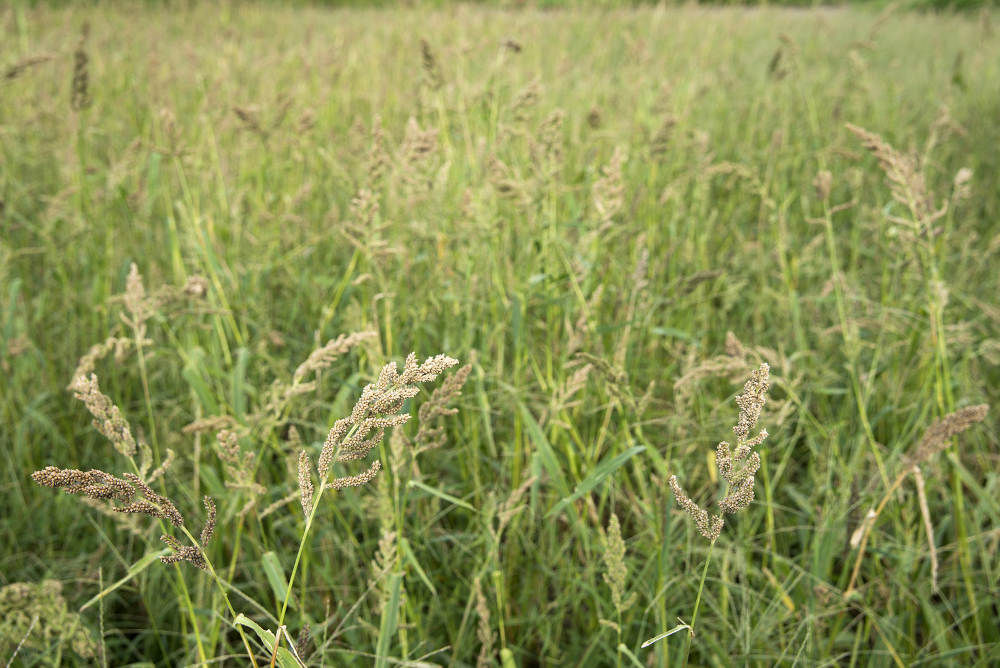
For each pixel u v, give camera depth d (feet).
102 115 17.76
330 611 8.06
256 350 10.11
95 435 10.32
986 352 9.12
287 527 8.93
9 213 12.19
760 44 28.60
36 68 17.90
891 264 10.94
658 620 6.89
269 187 14.02
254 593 8.58
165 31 25.84
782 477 9.69
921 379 9.49
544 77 19.48
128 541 9.02
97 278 10.89
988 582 7.77
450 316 9.92
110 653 7.96
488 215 9.09
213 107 13.71
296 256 12.20
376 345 7.69
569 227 10.25
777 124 18.76
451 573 8.39
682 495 4.58
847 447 9.37
